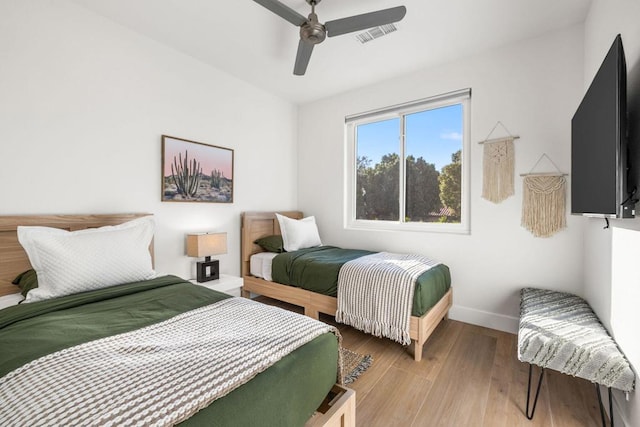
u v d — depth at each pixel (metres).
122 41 2.34
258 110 3.53
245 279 3.25
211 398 0.77
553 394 1.73
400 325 2.10
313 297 2.65
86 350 0.98
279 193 3.84
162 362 0.92
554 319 1.76
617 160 1.24
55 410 0.69
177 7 2.12
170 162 2.65
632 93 1.36
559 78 2.37
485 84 2.69
